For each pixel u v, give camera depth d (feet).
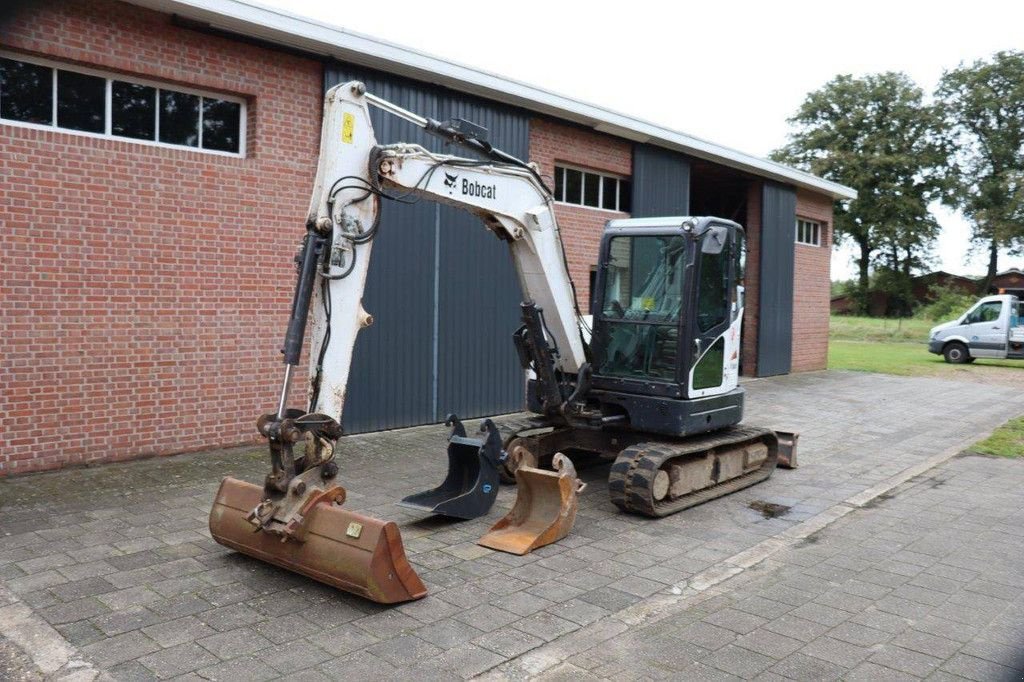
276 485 16.49
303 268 16.74
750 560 19.77
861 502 25.61
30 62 25.49
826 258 69.36
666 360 25.00
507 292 39.91
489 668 13.76
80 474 25.71
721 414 26.05
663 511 23.16
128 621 15.16
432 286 36.45
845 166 162.40
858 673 13.87
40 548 19.03
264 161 30.48
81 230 26.12
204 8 26.94
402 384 35.50
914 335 119.96
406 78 34.91
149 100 28.14
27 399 25.25
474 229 38.11
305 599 16.38
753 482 27.63
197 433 29.17
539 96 38.99
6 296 24.70
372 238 18.17
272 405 31.22
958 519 23.70
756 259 59.77
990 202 161.07
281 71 30.81
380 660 13.89
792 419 42.22
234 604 16.06
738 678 13.64
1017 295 81.51
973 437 37.42
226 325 29.76
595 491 26.32
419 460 29.76
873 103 168.04
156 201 27.78
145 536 20.03
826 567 19.39
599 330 26.48
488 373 39.27
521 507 21.66
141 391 27.73
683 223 24.70
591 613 16.25
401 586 16.15
